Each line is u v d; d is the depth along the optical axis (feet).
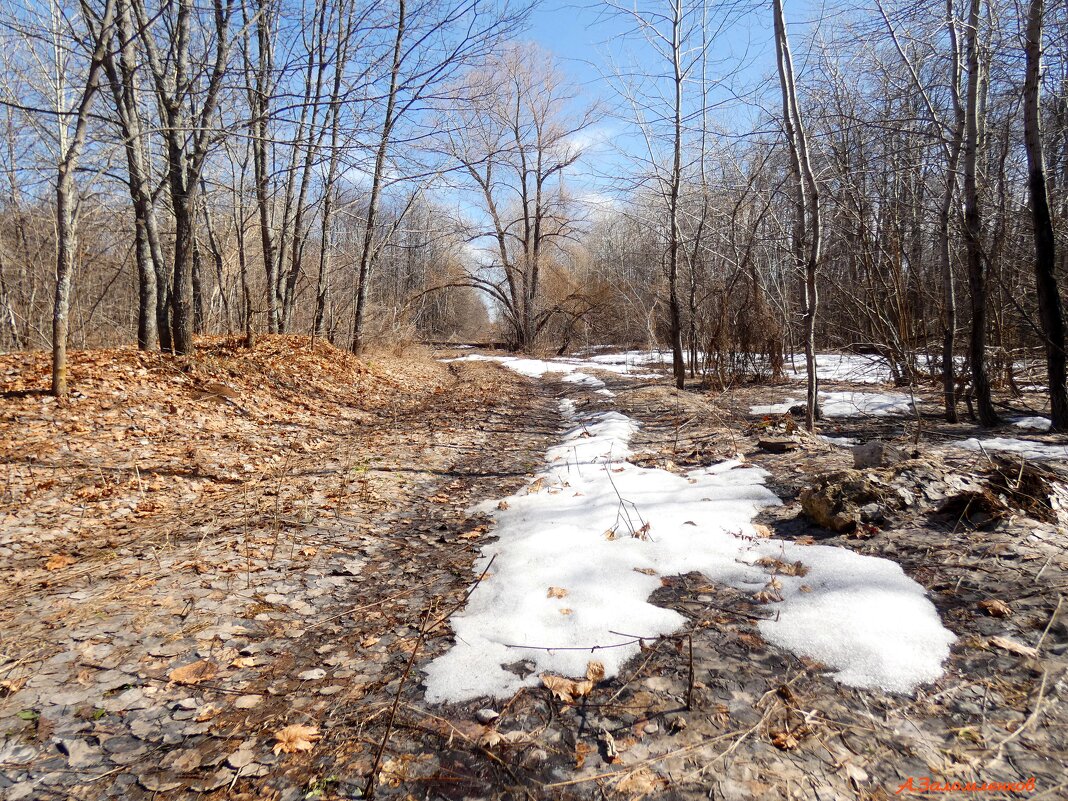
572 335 103.81
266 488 19.03
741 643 9.05
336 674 9.03
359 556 13.82
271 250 50.03
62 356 24.29
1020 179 31.53
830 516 12.57
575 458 21.95
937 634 8.61
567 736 7.39
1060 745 6.55
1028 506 11.80
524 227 104.73
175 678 8.83
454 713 7.97
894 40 24.03
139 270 32.86
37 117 36.42
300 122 24.75
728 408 31.55
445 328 142.72
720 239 50.42
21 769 7.01
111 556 13.51
